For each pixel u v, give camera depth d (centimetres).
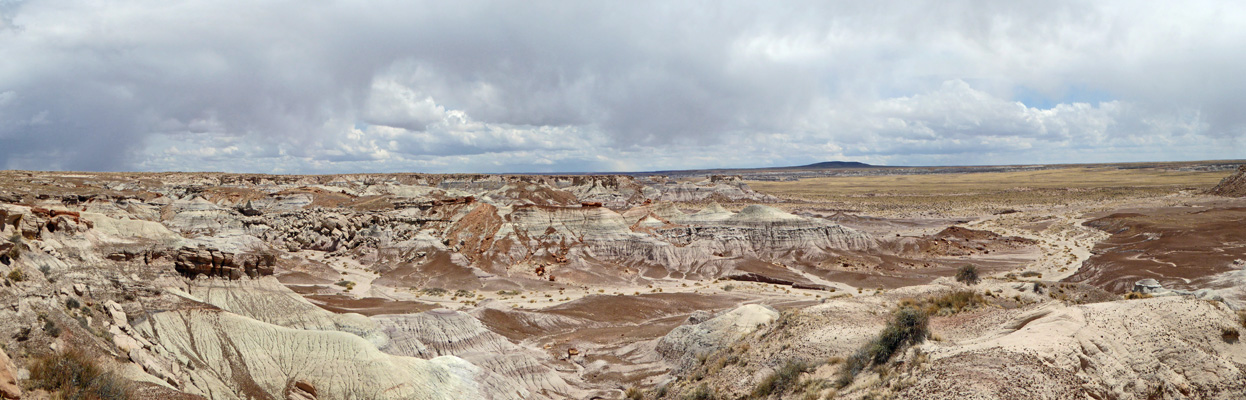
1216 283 7144
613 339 6944
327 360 4425
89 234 5594
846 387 3459
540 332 7444
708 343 5538
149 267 5512
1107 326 3167
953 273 11150
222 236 11138
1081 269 10081
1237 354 2995
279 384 4238
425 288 10269
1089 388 2744
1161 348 3003
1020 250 13100
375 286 10219
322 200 16800
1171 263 9088
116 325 4231
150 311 4588
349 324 5706
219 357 4378
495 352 5906
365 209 16212
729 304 8881
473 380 4781
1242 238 10619
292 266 10544
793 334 4541
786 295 9594
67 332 3534
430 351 5719
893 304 5025
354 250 12712
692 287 10662
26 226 4716
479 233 12962
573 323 7806
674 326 7406
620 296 9212
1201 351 2972
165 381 3766
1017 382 2759
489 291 10175
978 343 3338
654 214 15175
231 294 5766
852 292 9956
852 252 13238
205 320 4672
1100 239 13538
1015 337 3231
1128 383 2844
